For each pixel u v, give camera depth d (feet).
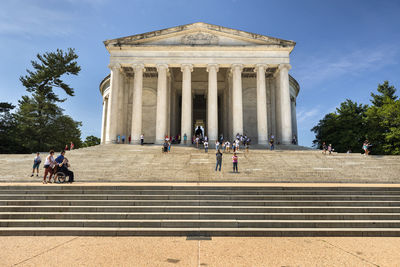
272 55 123.13
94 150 92.68
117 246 26.63
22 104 152.46
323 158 76.69
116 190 42.34
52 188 42.73
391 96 182.09
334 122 152.97
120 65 122.93
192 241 28.58
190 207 36.65
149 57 122.11
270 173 62.49
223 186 43.55
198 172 63.10
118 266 20.99
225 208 36.50
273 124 139.64
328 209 36.78
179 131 166.71
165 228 32.30
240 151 94.79
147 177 58.34
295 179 58.44
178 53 122.62
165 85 120.26
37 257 23.25
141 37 123.03
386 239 30.01
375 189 44.04
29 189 42.98
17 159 75.10
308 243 28.09
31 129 139.64
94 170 63.52
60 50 161.89
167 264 21.49
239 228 32.40
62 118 153.99
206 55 122.62
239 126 117.70
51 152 51.62
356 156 79.10
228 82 139.64
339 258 23.34
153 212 36.24
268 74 141.79
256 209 36.50
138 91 119.44
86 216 34.68
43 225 32.91
